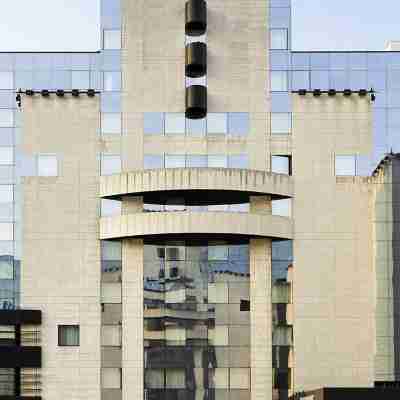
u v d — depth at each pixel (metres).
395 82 82.25
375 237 80.38
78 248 80.19
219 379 79.25
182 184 78.12
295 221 80.50
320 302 79.75
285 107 81.75
